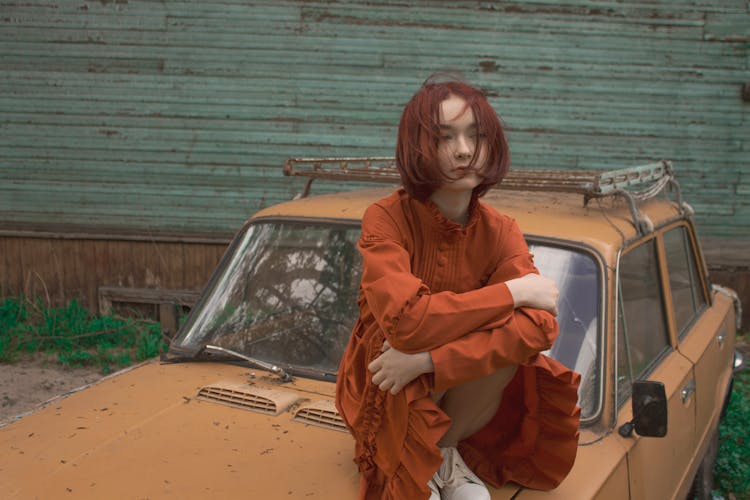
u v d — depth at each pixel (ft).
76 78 24.12
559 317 8.74
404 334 5.78
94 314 24.80
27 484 7.09
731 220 24.47
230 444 7.79
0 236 24.72
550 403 6.63
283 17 23.57
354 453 7.65
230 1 23.56
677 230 13.06
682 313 12.50
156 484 7.07
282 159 24.38
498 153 5.95
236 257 10.93
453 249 6.31
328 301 9.91
